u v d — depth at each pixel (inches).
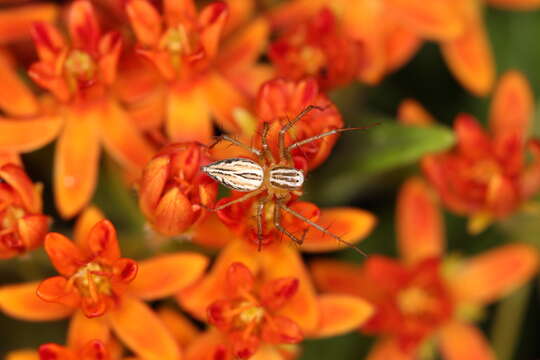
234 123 5.9
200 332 5.9
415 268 6.2
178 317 5.9
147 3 5.8
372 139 6.1
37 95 6.0
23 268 5.9
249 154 5.8
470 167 6.1
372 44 6.3
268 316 5.7
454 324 6.4
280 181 5.7
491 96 6.6
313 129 5.7
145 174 5.6
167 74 5.9
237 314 5.7
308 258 6.3
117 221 6.0
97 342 5.6
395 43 6.3
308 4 6.2
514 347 6.4
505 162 6.1
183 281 5.7
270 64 6.1
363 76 6.2
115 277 5.6
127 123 5.9
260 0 6.3
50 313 5.7
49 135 5.9
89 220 5.8
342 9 6.3
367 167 6.1
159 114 6.0
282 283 5.7
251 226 5.7
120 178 6.0
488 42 6.6
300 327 5.8
